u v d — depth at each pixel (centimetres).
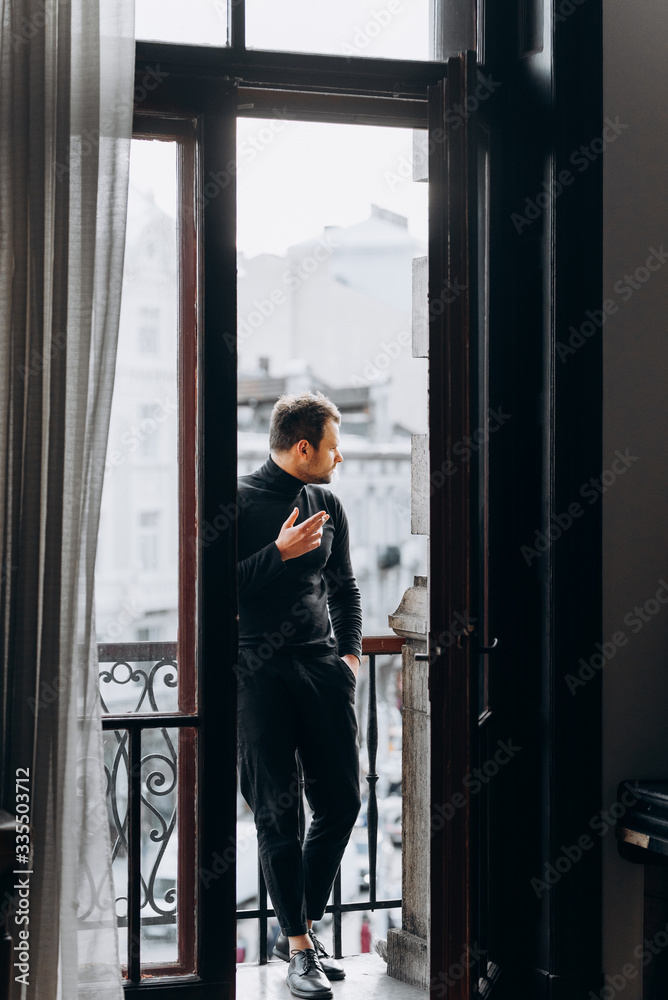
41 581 201
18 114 200
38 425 200
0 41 201
